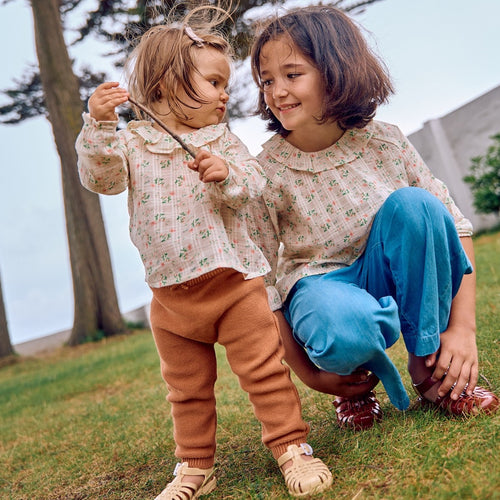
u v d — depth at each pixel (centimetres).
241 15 475
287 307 213
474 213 1011
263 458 203
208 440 187
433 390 197
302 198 211
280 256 231
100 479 235
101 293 1122
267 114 221
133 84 204
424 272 185
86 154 177
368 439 186
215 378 191
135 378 506
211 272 176
